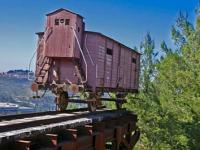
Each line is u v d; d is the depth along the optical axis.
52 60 17.03
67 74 16.84
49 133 10.30
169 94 18.62
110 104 30.16
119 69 21.31
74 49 16.36
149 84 24.39
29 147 8.66
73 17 16.48
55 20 16.77
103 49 17.94
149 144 21.52
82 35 17.11
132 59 24.95
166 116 18.83
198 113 15.92
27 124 10.19
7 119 11.77
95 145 13.89
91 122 13.58
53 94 17.45
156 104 21.09
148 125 21.70
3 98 106.94
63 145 10.67
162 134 18.91
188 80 16.91
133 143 21.55
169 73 18.83
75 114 14.53
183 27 20.95
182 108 17.34
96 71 16.89
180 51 21.05
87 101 17.14
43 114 13.95
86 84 16.62
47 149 9.55
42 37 17.41
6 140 8.25
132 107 22.11
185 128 16.34
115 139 17.30
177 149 17.86
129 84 24.30
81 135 12.79
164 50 23.23
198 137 15.75
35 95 16.59
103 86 18.23
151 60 31.27
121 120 18.91
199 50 17.70
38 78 17.22
